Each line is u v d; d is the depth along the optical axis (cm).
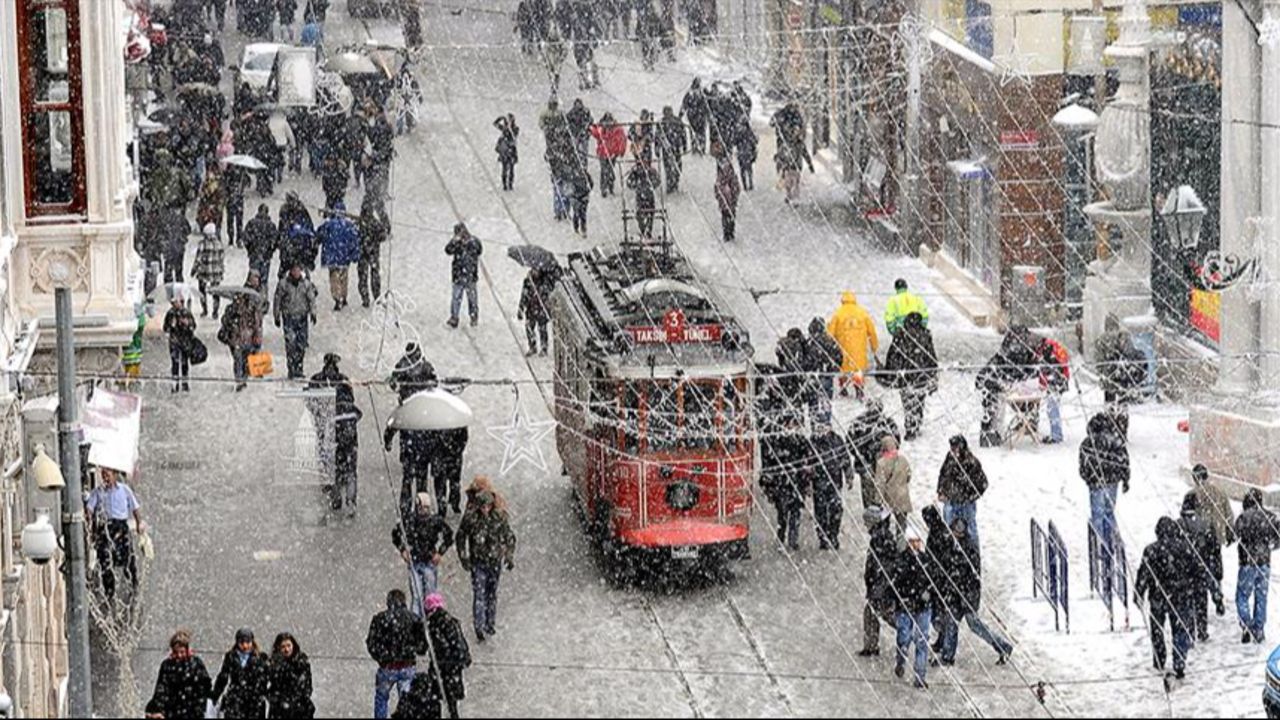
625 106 14250
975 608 7225
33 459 6938
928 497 8756
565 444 8819
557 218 12344
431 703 6500
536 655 7356
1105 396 9381
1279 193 8544
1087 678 7100
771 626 7600
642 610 7750
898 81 11862
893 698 6950
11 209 7675
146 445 9262
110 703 7181
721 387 8000
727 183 11956
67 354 6191
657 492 7988
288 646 6544
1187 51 9725
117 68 7988
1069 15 10525
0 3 7475
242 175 12000
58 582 7481
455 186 12925
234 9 16825
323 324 10775
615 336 8069
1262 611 7300
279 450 9212
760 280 11381
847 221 12275
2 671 6444
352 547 8356
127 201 8094
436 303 11081
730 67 14812
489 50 15538
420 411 7894
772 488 8300
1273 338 8600
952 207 11406
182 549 8300
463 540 7494
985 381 9125
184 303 10325
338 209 11850
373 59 13800
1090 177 10525
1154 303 9931
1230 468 8631
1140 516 8438
